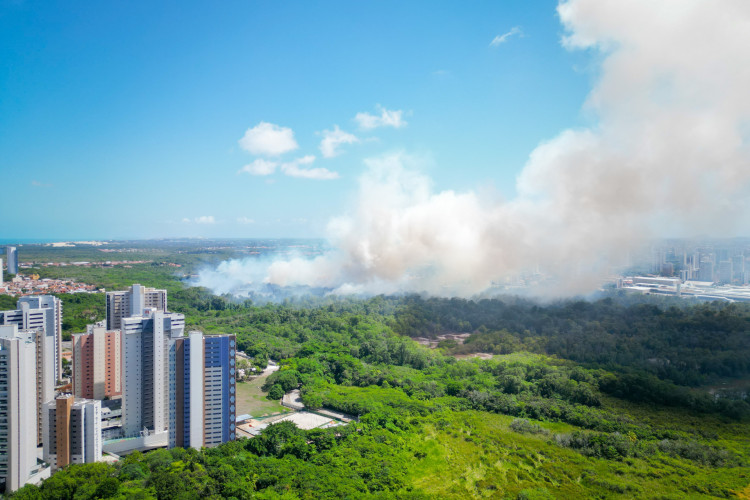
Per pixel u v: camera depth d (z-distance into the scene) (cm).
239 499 14850
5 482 15475
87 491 14438
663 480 16950
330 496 15150
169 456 17088
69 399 16700
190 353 18212
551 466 18000
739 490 16112
